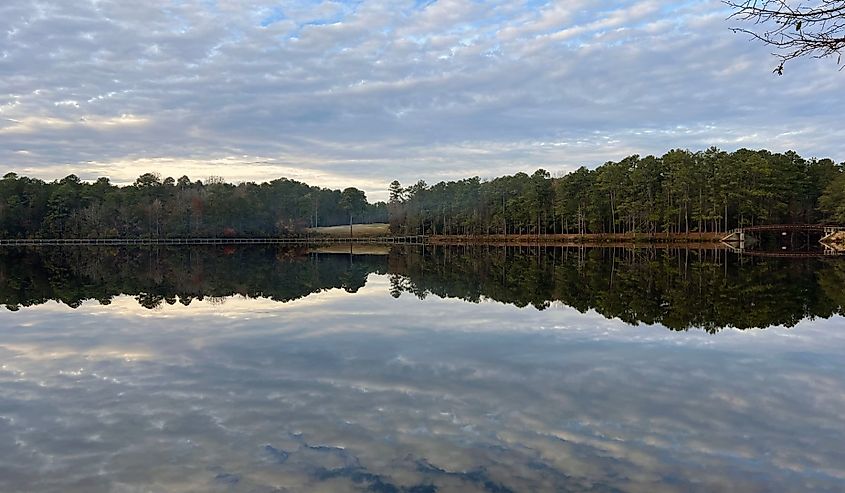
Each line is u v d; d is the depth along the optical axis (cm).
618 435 689
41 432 706
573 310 1667
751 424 727
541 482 567
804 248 6153
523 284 2450
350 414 762
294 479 575
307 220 14162
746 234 6919
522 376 946
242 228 12212
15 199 10675
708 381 914
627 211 7700
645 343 1195
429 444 660
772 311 1620
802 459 625
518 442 666
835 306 1706
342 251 6756
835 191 6912
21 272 3359
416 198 11875
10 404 813
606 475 583
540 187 8981
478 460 616
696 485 564
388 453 635
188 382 918
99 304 1847
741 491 554
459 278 2803
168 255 5700
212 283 2591
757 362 1032
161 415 762
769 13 426
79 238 10562
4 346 1192
